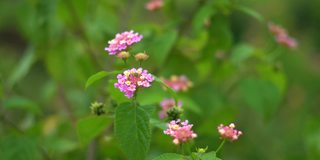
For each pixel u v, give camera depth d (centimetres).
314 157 100
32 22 99
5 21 186
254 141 127
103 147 84
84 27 100
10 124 89
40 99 140
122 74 63
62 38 102
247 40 164
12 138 82
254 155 124
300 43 180
